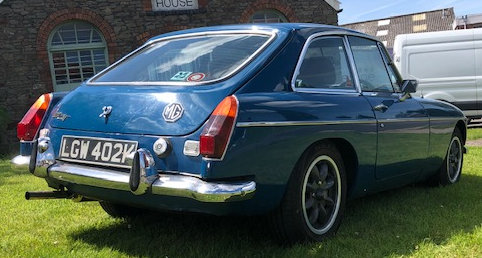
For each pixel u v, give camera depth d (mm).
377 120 3861
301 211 3246
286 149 3062
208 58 3430
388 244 3418
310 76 3482
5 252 3398
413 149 4418
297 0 15711
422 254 3230
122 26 14148
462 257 3186
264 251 3271
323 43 3742
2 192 5547
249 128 2844
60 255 3318
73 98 3498
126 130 3057
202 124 2834
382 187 4234
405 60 12883
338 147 3693
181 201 2879
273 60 3271
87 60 14031
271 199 3061
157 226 3963
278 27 3598
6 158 10812
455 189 5188
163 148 2848
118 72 3729
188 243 3496
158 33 14500
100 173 3061
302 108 3195
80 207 4652
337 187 3590
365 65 4180
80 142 3260
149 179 2842
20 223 4141
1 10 12992
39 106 3602
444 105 5148
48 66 13523
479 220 4004
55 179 3363
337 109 3486
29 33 13297
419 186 5391
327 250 3250
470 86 12547
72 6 13648
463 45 12625
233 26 3861
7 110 13156
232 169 2791
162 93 3090
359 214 4215
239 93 2971
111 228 3975
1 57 13062
